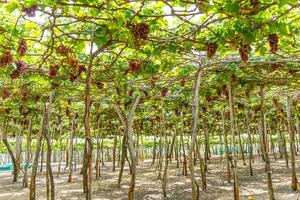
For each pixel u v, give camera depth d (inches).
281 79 375.2
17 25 213.2
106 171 811.4
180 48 242.5
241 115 799.1
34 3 157.4
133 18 189.6
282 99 602.2
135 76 344.8
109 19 191.3
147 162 1131.3
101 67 325.7
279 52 311.9
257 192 430.3
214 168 764.0
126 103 484.7
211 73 343.3
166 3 175.0
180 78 364.2
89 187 227.3
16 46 236.7
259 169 691.4
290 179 531.8
